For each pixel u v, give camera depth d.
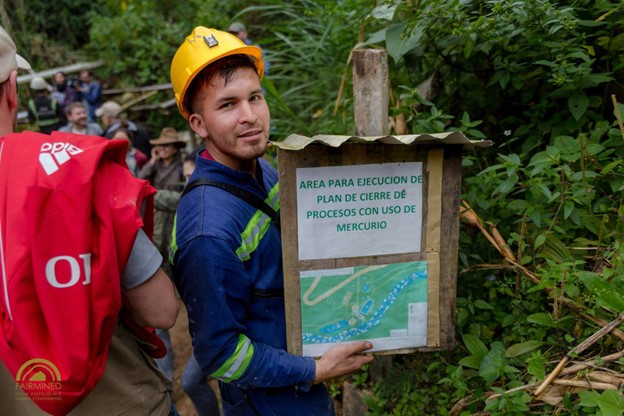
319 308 1.83
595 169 2.22
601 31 2.30
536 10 2.15
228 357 1.71
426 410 2.33
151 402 1.68
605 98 2.52
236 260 1.71
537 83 2.59
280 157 1.71
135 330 1.66
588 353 1.92
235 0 7.52
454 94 2.75
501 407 1.81
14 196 1.35
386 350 1.90
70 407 1.40
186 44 1.76
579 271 1.89
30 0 11.04
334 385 2.96
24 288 1.33
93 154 1.40
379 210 1.79
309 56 4.34
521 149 2.64
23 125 8.80
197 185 1.79
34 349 1.34
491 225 2.28
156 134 8.65
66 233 1.33
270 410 1.90
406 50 2.39
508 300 2.31
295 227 1.76
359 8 3.05
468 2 2.31
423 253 1.84
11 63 1.53
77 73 9.85
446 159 1.78
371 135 2.11
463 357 2.23
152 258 1.55
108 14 10.81
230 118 1.73
